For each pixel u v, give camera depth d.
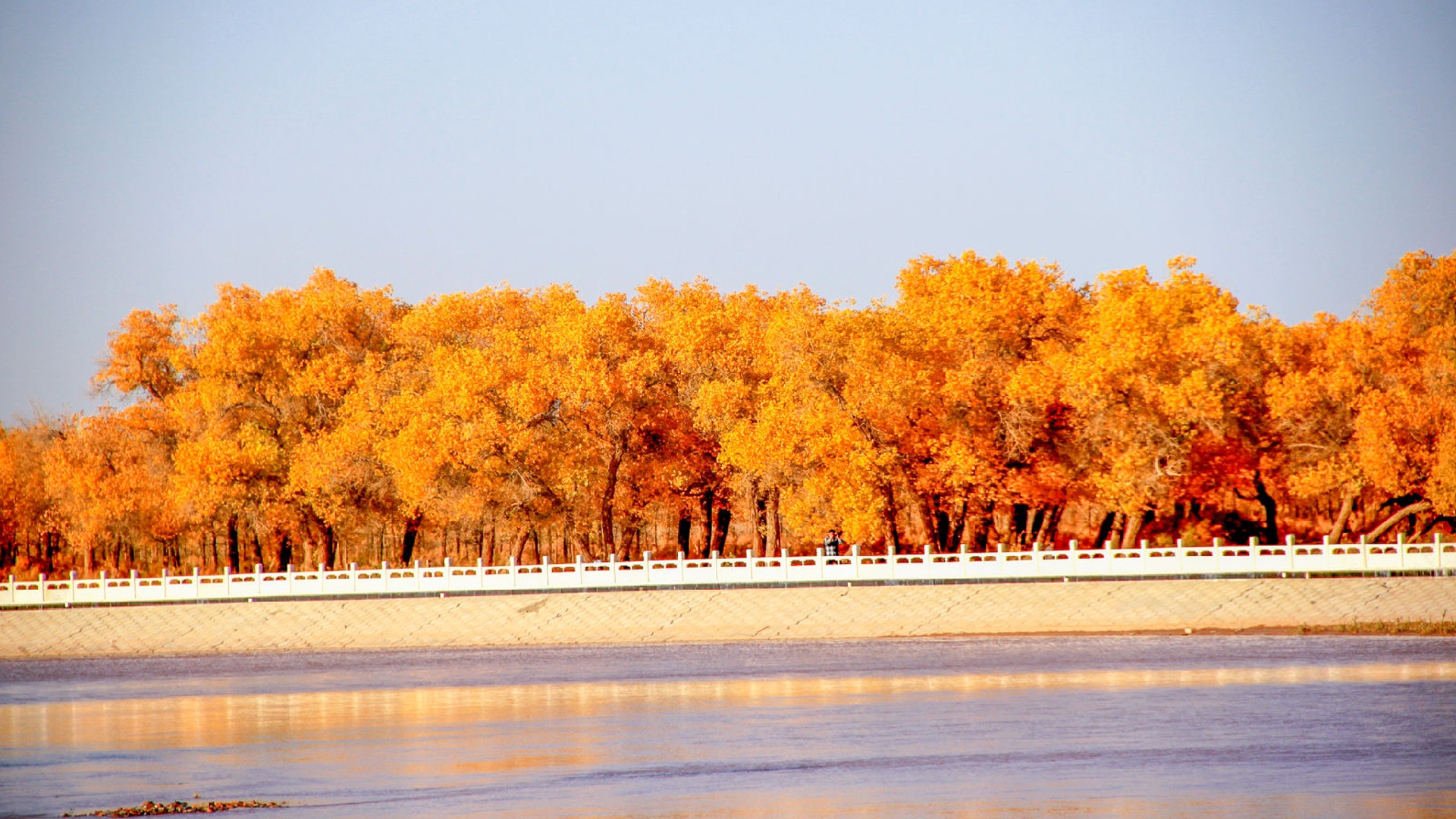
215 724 39.28
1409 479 59.75
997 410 63.50
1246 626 52.97
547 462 68.06
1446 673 41.84
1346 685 40.16
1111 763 30.62
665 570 59.56
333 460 68.94
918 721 36.50
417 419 66.56
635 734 35.75
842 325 63.97
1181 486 63.28
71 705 44.50
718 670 48.31
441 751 34.09
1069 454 63.69
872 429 63.47
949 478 61.59
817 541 67.75
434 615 60.19
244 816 27.61
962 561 57.00
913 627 56.00
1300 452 63.25
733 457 62.94
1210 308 63.22
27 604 63.97
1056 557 57.06
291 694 45.66
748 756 32.41
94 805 28.98
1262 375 64.00
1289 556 53.41
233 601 62.69
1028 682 42.81
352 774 31.42
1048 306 65.94
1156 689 40.50
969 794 27.98
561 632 58.97
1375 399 60.56
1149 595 54.38
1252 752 31.36
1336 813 25.89
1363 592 52.22
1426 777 28.67
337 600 61.41
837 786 28.92
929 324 64.88
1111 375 59.91
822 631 56.78
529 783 29.95
